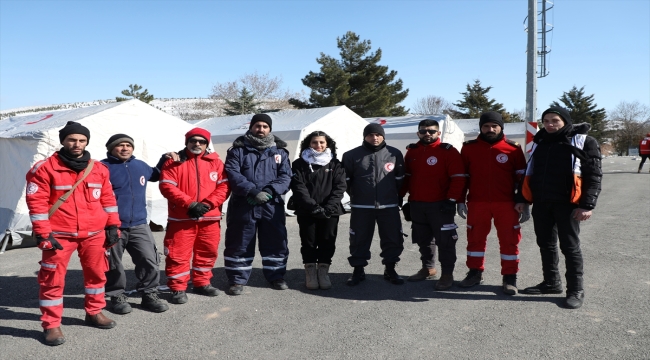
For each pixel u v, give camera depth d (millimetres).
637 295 5066
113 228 4340
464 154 5449
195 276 5250
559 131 4832
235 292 5266
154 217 9219
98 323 4281
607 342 3908
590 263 6383
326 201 5414
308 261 5488
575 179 4672
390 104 38344
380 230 5660
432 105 64312
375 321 4453
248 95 41344
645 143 22734
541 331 4160
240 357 3699
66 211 3951
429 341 3982
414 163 5609
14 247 7922
